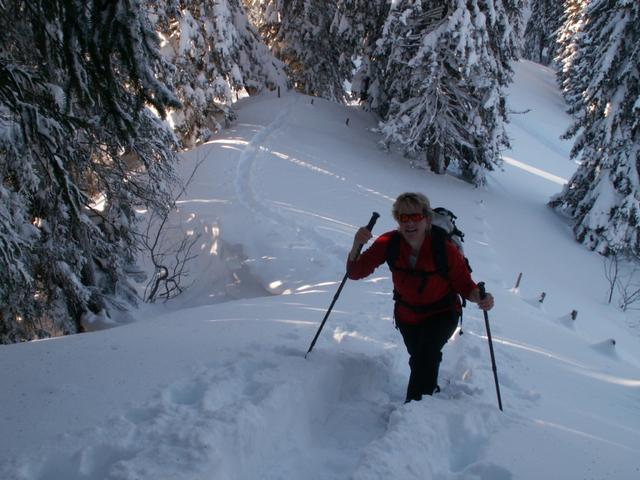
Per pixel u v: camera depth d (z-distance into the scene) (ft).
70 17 9.94
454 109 55.62
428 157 59.98
